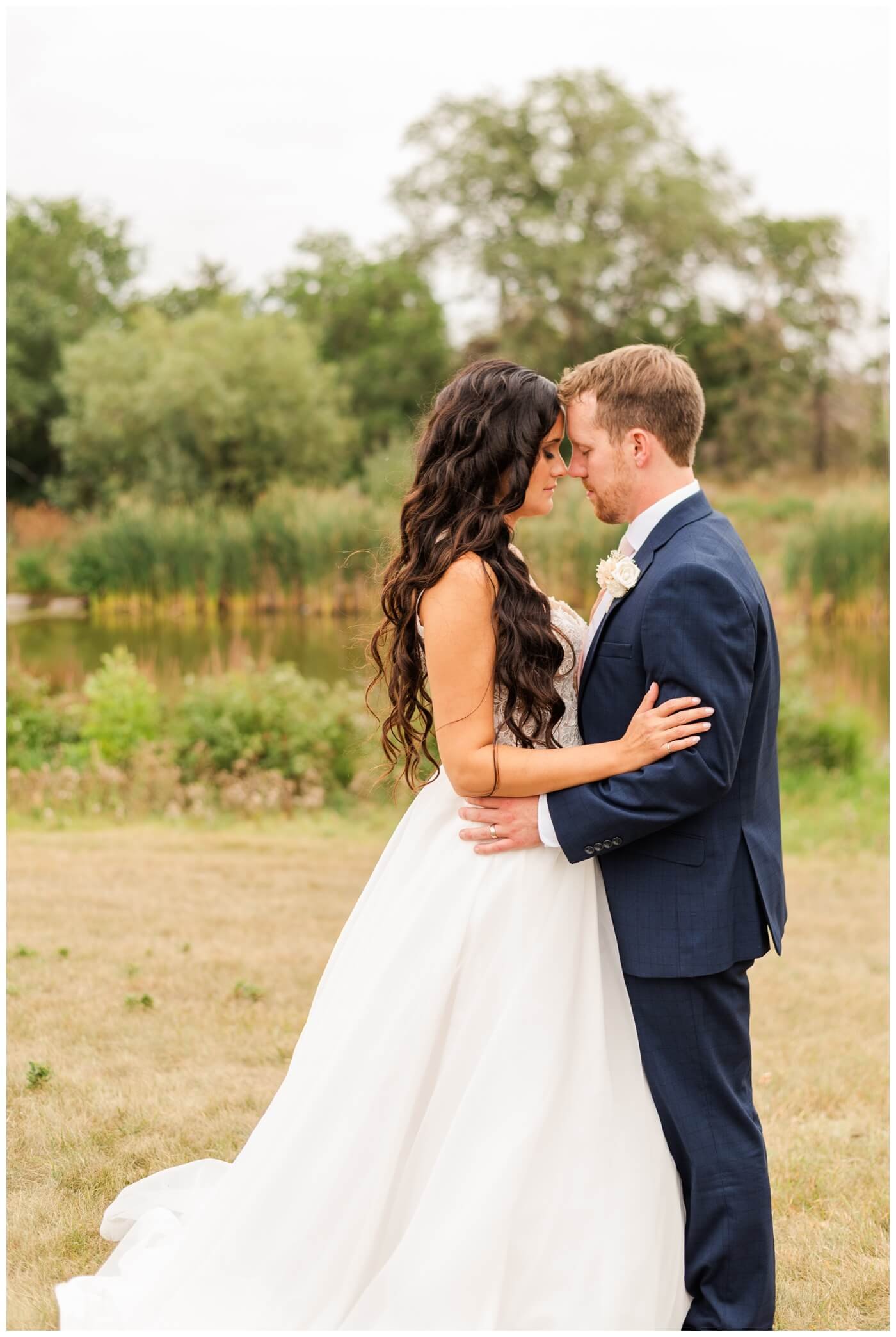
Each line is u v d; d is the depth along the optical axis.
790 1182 3.25
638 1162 2.30
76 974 4.65
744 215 19.56
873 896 6.69
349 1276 2.23
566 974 2.35
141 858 6.75
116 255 19.61
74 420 16.06
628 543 2.54
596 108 19.34
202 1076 3.71
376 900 2.56
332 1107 2.32
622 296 20.52
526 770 2.34
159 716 9.39
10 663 11.21
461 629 2.39
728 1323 2.30
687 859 2.37
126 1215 2.79
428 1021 2.32
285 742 8.86
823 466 19.86
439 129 19.69
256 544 12.67
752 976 5.23
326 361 19.98
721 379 20.56
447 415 2.53
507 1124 2.24
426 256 20.19
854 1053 4.27
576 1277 2.21
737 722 2.28
